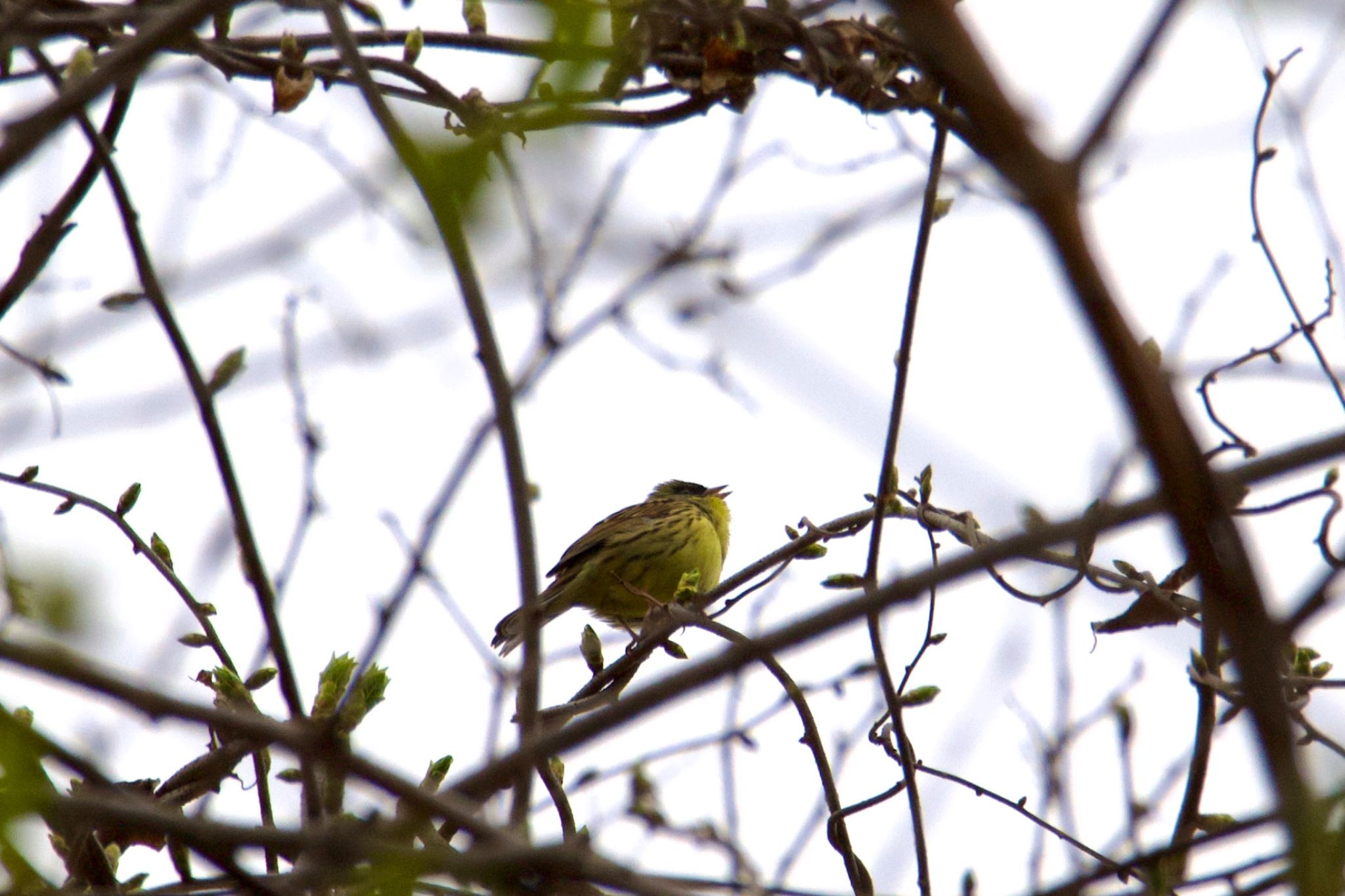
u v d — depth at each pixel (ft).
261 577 26.14
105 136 31.63
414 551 25.41
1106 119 12.86
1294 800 14.01
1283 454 16.30
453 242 21.06
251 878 21.62
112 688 17.12
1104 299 12.35
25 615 23.91
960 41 12.67
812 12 27.53
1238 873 26.45
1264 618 13.50
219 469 26.55
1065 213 12.41
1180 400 12.99
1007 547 16.29
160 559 30.81
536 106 23.22
